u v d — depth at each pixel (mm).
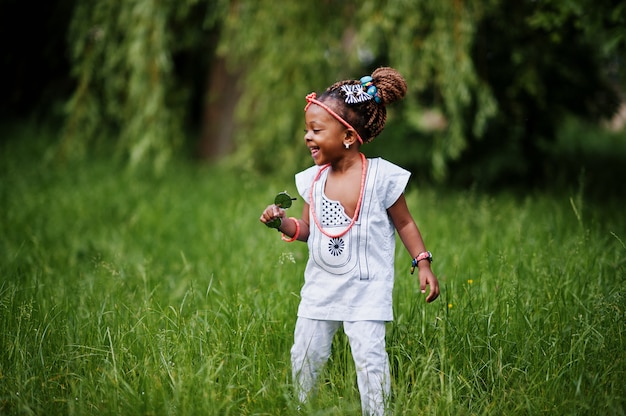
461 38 7230
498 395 3100
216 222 6422
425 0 7359
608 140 12945
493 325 3510
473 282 4094
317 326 3115
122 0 8109
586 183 8141
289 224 3170
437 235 5551
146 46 7941
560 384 3143
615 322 3412
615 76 8070
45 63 11734
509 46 7934
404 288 4051
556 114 8594
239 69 9711
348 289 3045
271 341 3525
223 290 4141
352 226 3051
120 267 4695
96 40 8492
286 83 8211
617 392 3062
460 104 7582
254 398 3049
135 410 2916
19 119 12188
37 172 8828
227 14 8148
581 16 5820
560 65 7895
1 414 2990
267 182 8219
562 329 3475
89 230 6430
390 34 7504
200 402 2914
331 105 3049
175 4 8398
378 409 3004
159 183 8445
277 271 4426
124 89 8758
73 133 8867
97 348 3355
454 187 8562
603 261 4281
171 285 4727
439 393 3057
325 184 3137
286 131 8336
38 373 3207
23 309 3512
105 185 8172
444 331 3324
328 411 2883
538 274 4066
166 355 3268
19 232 6148
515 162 8336
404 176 3082
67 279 4754
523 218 5578
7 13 11109
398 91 3150
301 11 7941
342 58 8266
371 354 3002
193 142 11523
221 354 3301
